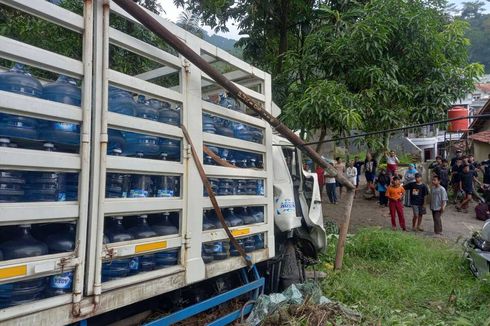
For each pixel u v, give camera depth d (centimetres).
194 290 368
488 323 422
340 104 711
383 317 447
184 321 361
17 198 221
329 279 547
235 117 384
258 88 454
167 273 297
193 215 322
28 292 219
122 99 272
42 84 243
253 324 381
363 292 516
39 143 237
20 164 215
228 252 374
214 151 362
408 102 840
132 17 296
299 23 1088
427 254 723
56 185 234
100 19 259
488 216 1188
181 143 318
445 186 1390
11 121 222
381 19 785
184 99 322
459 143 2094
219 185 366
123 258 267
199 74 340
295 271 498
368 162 1543
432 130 2586
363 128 816
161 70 409
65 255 233
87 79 248
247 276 415
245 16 1105
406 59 834
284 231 489
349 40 785
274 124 413
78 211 239
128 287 268
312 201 552
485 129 2131
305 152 476
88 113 246
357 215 1234
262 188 426
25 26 499
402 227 1052
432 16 870
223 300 363
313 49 835
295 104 776
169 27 321
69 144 243
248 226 393
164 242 296
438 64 848
